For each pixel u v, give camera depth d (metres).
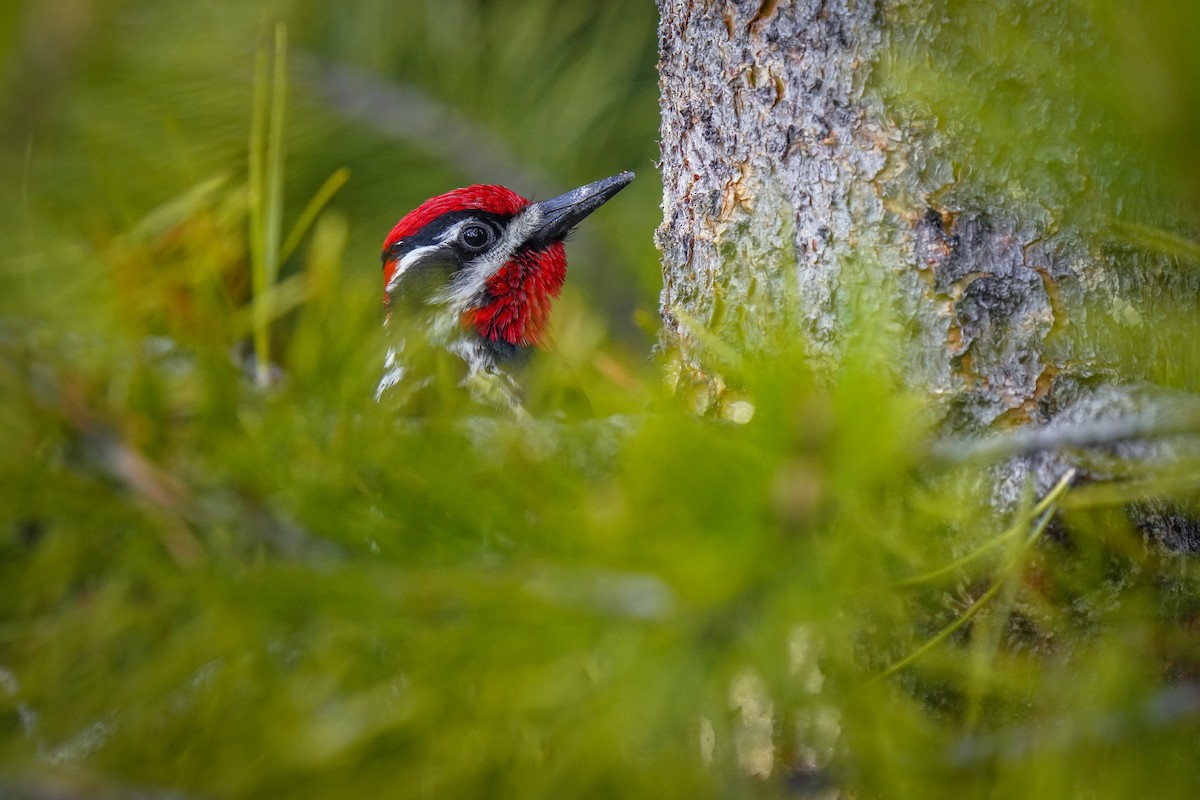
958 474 2.08
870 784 1.69
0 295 1.85
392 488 1.59
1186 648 1.86
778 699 1.57
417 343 2.41
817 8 2.52
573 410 2.07
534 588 1.53
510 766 1.67
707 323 2.79
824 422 1.34
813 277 2.56
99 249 1.86
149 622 1.73
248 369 1.84
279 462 1.63
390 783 1.67
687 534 1.41
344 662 1.68
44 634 1.67
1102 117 1.77
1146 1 1.32
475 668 1.57
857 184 2.48
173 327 1.75
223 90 3.22
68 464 1.64
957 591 2.00
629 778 1.66
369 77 4.17
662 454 1.40
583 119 4.30
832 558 1.43
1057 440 1.59
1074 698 1.78
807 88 2.55
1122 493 1.81
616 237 4.38
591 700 1.56
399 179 4.26
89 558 1.67
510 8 4.24
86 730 1.83
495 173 4.33
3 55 2.51
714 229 2.77
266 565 1.59
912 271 2.42
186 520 1.63
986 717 1.98
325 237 1.86
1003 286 2.38
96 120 2.79
